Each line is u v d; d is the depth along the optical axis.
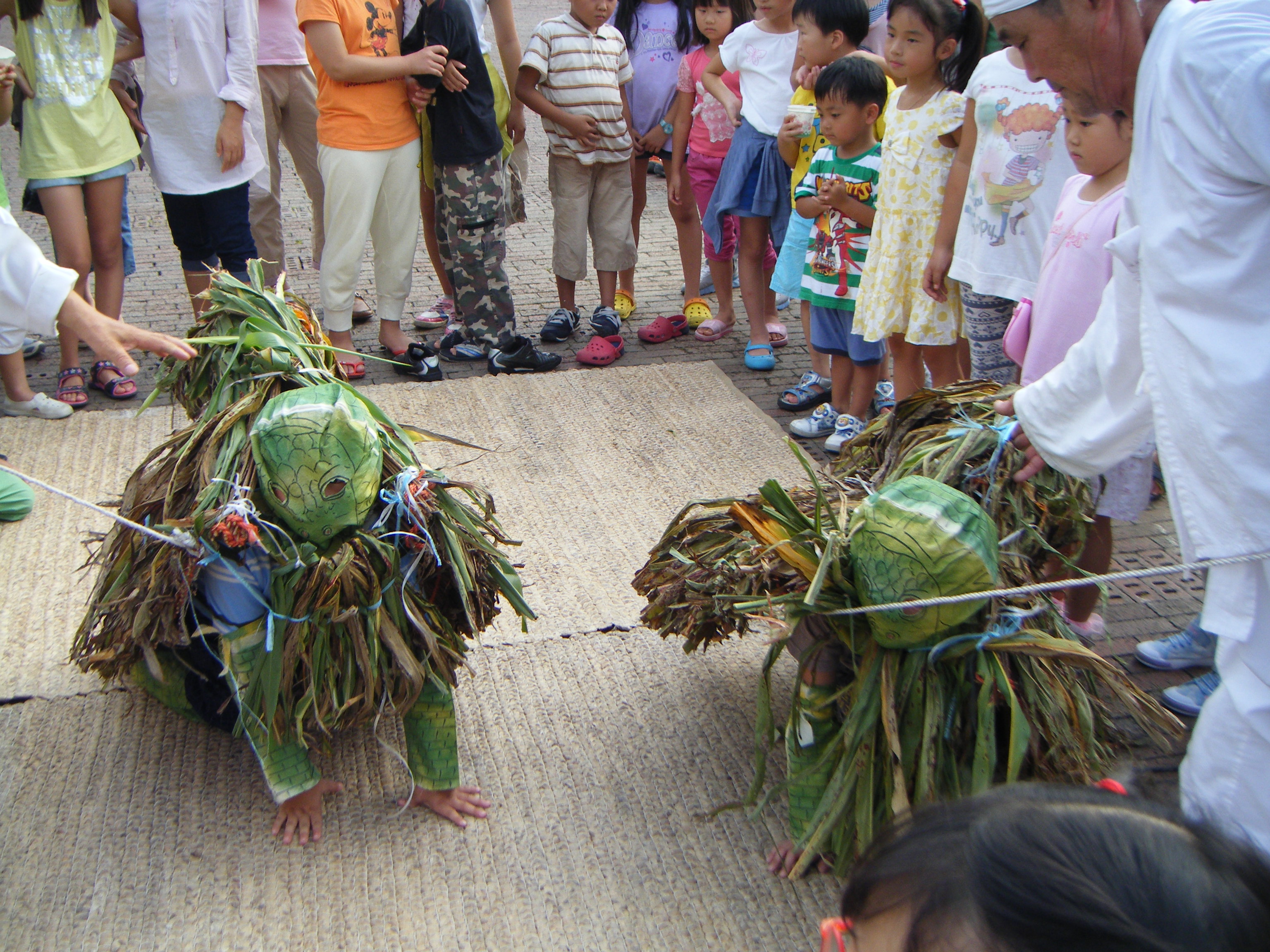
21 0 4.00
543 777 2.57
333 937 2.14
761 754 2.26
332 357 2.74
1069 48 1.97
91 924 2.14
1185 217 1.77
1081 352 2.24
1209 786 1.95
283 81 5.13
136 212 6.94
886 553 2.02
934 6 3.54
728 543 2.53
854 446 2.95
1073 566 2.45
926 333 3.81
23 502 3.47
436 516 2.36
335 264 4.61
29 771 2.52
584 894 2.26
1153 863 0.61
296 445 2.05
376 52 4.34
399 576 2.26
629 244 5.26
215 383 2.58
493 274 4.87
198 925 2.15
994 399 2.66
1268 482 1.75
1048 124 3.21
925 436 2.68
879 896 0.68
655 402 4.48
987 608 2.15
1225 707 1.91
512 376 4.68
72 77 4.13
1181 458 1.88
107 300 4.54
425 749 2.41
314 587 2.13
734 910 2.22
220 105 4.47
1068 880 0.60
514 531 3.54
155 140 4.50
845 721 2.24
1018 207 3.33
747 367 5.03
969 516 2.04
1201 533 1.86
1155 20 1.93
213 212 4.63
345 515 2.11
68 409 4.20
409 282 4.84
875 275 3.85
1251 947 0.58
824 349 4.24
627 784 2.56
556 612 3.15
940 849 0.67
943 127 3.66
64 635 2.98
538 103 4.88
